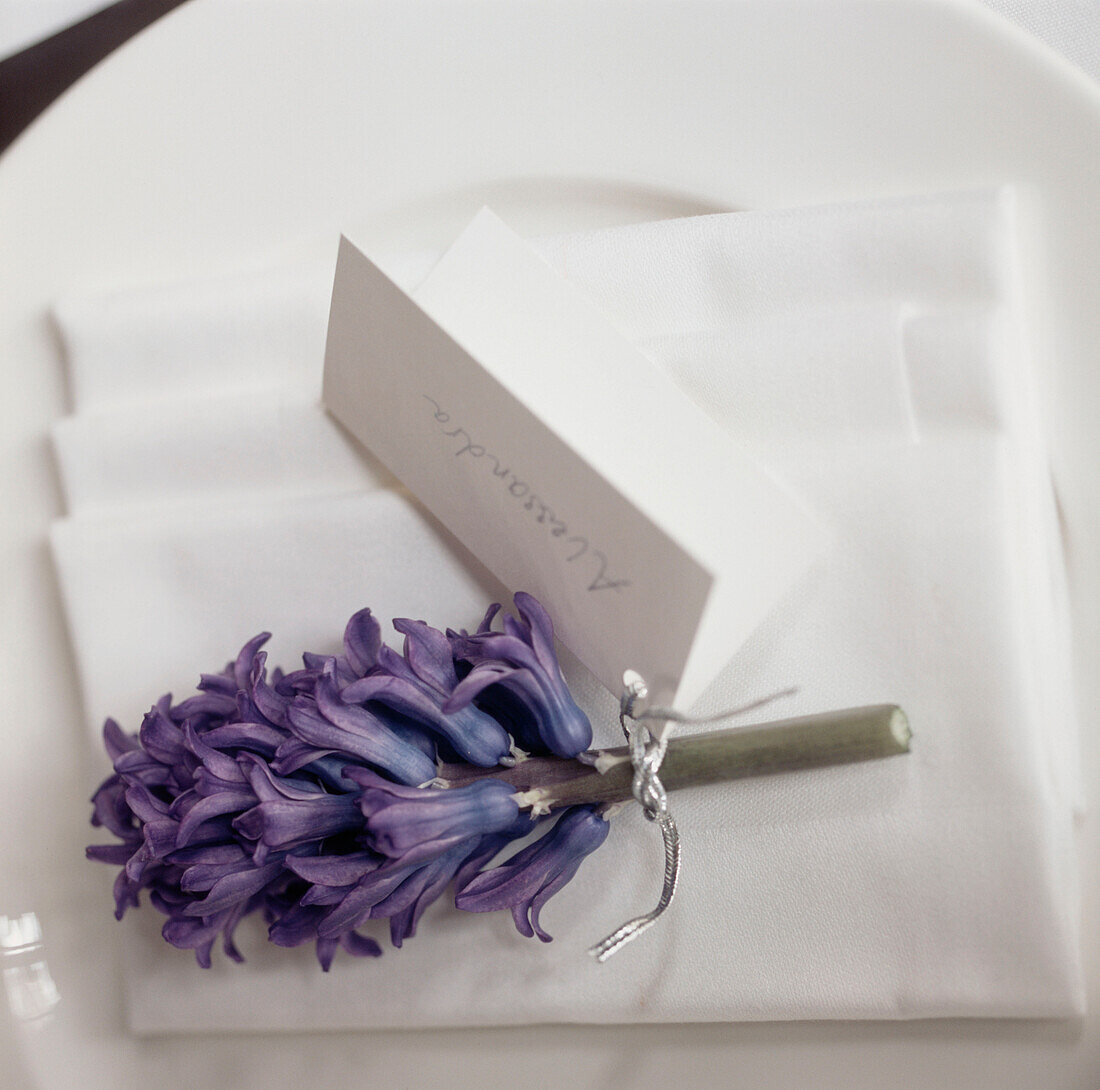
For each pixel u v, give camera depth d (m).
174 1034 0.39
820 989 0.35
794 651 0.35
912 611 0.35
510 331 0.33
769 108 0.38
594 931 0.36
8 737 0.40
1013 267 0.36
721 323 0.37
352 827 0.33
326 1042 0.38
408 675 0.33
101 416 0.39
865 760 0.33
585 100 0.39
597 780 0.33
